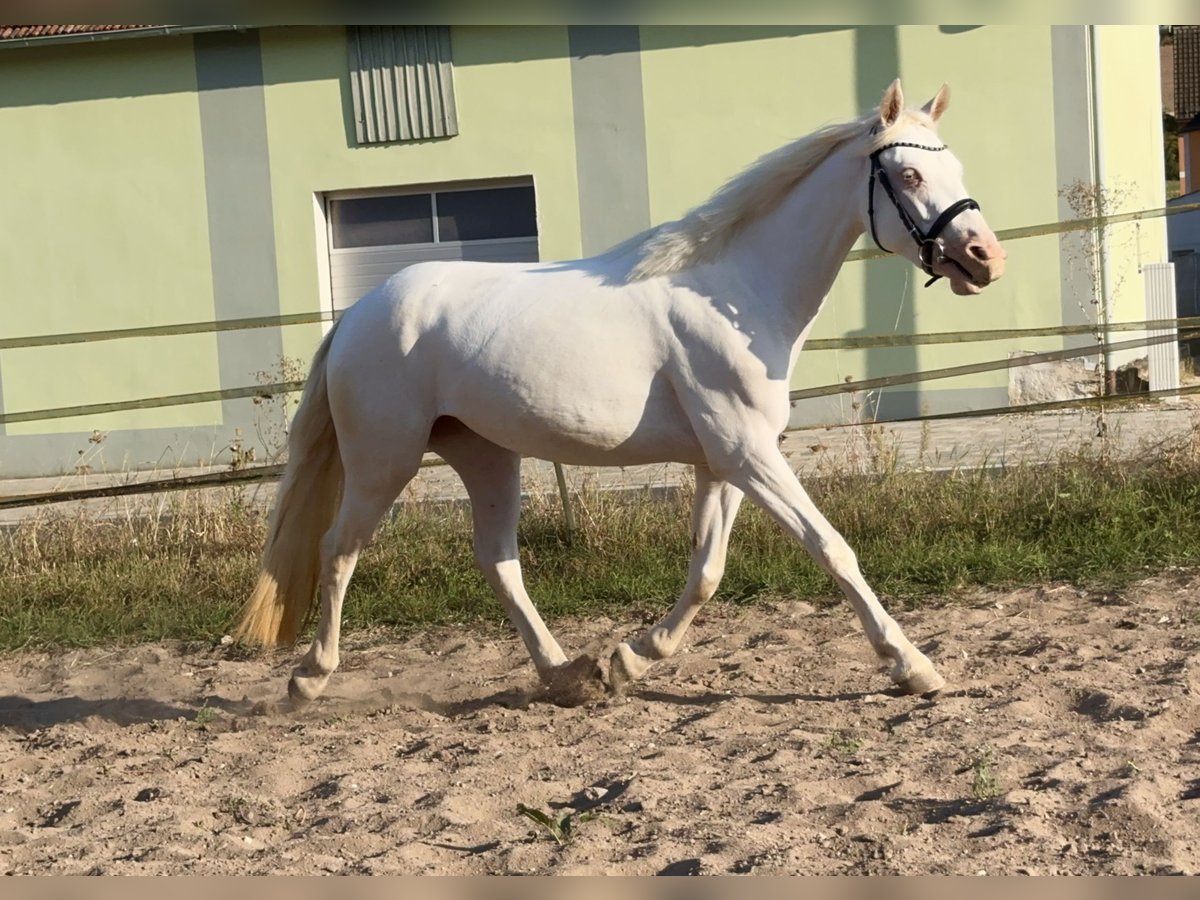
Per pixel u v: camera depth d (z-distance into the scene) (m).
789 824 3.35
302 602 5.09
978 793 3.48
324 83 13.86
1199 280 22.59
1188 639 5.15
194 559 7.44
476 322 4.60
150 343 14.23
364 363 4.76
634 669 4.83
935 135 4.43
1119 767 3.66
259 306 14.13
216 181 14.08
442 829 3.48
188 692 5.50
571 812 3.48
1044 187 12.80
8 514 9.80
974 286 4.28
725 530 4.80
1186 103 34.28
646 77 13.42
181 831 3.52
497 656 5.77
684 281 4.50
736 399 4.41
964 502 7.20
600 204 13.63
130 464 14.26
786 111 13.23
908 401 13.05
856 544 6.91
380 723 4.76
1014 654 5.15
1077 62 12.60
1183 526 6.73
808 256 4.48
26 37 13.77
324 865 3.22
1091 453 7.71
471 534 7.41
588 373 4.46
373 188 13.99
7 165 14.29
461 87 13.73
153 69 14.03
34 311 14.39
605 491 7.69
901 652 4.53
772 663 5.23
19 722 5.15
